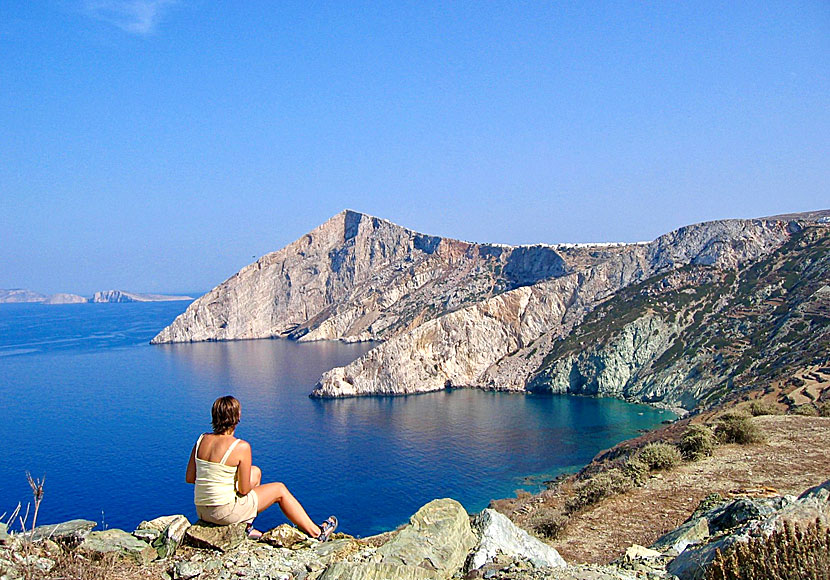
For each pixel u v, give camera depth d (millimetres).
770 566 7598
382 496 61875
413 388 128750
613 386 118062
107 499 62906
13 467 74625
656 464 26484
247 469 8422
